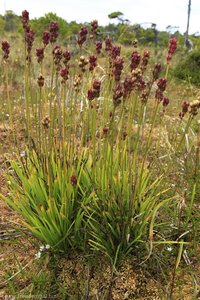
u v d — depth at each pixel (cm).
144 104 249
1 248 290
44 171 276
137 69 219
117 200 262
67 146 288
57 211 259
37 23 1512
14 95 591
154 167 358
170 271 270
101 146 314
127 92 225
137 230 263
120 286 258
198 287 254
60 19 1555
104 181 264
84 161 278
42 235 263
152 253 266
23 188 276
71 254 278
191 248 287
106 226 257
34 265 272
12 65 726
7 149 406
